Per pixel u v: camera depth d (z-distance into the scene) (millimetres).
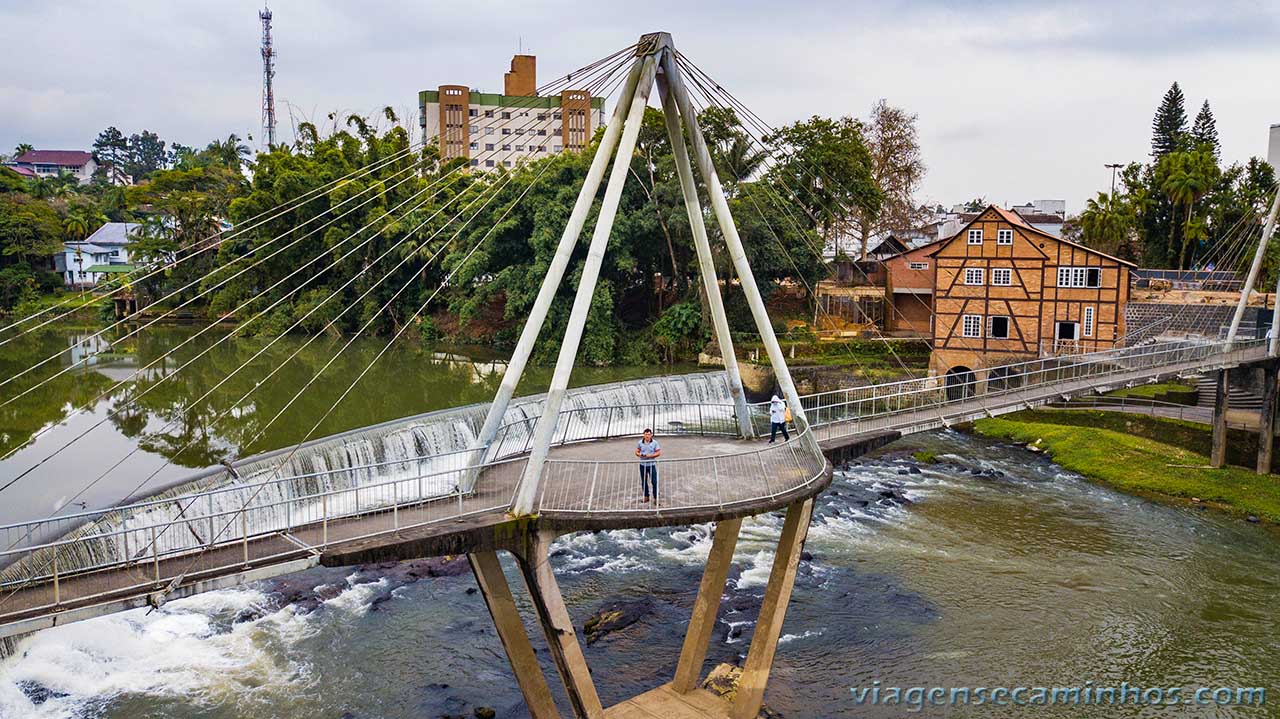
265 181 100438
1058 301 63562
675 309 80562
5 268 117250
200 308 113500
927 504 44875
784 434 26734
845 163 80375
